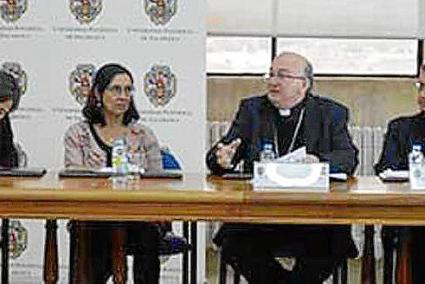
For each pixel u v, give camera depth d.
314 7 8.50
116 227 3.99
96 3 6.41
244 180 4.02
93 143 4.59
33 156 6.41
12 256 6.36
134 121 4.70
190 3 6.44
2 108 4.69
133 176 4.10
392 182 4.01
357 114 8.52
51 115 6.42
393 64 8.58
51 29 6.41
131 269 5.71
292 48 8.55
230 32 8.52
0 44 6.40
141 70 6.45
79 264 4.11
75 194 3.47
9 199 3.48
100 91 4.59
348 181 4.05
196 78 6.46
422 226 3.78
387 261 4.29
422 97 4.68
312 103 4.57
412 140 4.66
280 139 4.53
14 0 6.38
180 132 6.48
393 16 8.49
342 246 4.31
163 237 4.70
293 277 4.36
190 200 3.48
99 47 6.43
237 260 4.38
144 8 6.43
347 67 8.59
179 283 6.36
